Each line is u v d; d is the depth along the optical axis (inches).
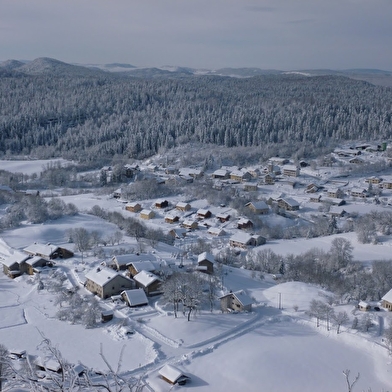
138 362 2674.7
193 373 2598.4
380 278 3922.2
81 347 2824.8
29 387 738.2
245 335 3080.7
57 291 3644.2
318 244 5334.6
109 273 3634.4
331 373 2628.0
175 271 3922.2
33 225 5378.9
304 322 3284.9
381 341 2987.2
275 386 2486.5
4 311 3321.9
